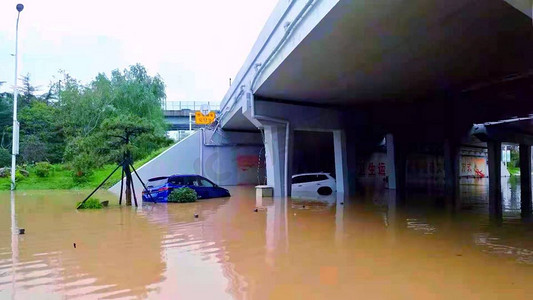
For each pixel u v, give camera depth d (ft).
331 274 20.33
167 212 48.98
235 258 24.08
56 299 17.06
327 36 35.73
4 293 17.92
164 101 161.58
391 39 36.32
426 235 31.01
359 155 130.62
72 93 137.69
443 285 18.29
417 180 123.85
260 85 57.47
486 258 23.39
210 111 127.85
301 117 72.43
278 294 17.29
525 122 88.02
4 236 32.53
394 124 79.05
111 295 17.48
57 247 27.99
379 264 22.24
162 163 104.42
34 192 87.30
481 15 30.73
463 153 143.84
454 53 40.98
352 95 65.72
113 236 32.22
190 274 20.62
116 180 99.86
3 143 154.92
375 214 44.39
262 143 117.91
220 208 53.26
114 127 58.13
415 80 53.57
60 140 141.90
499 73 49.44
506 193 75.77
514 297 16.57
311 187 80.69
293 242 28.78
